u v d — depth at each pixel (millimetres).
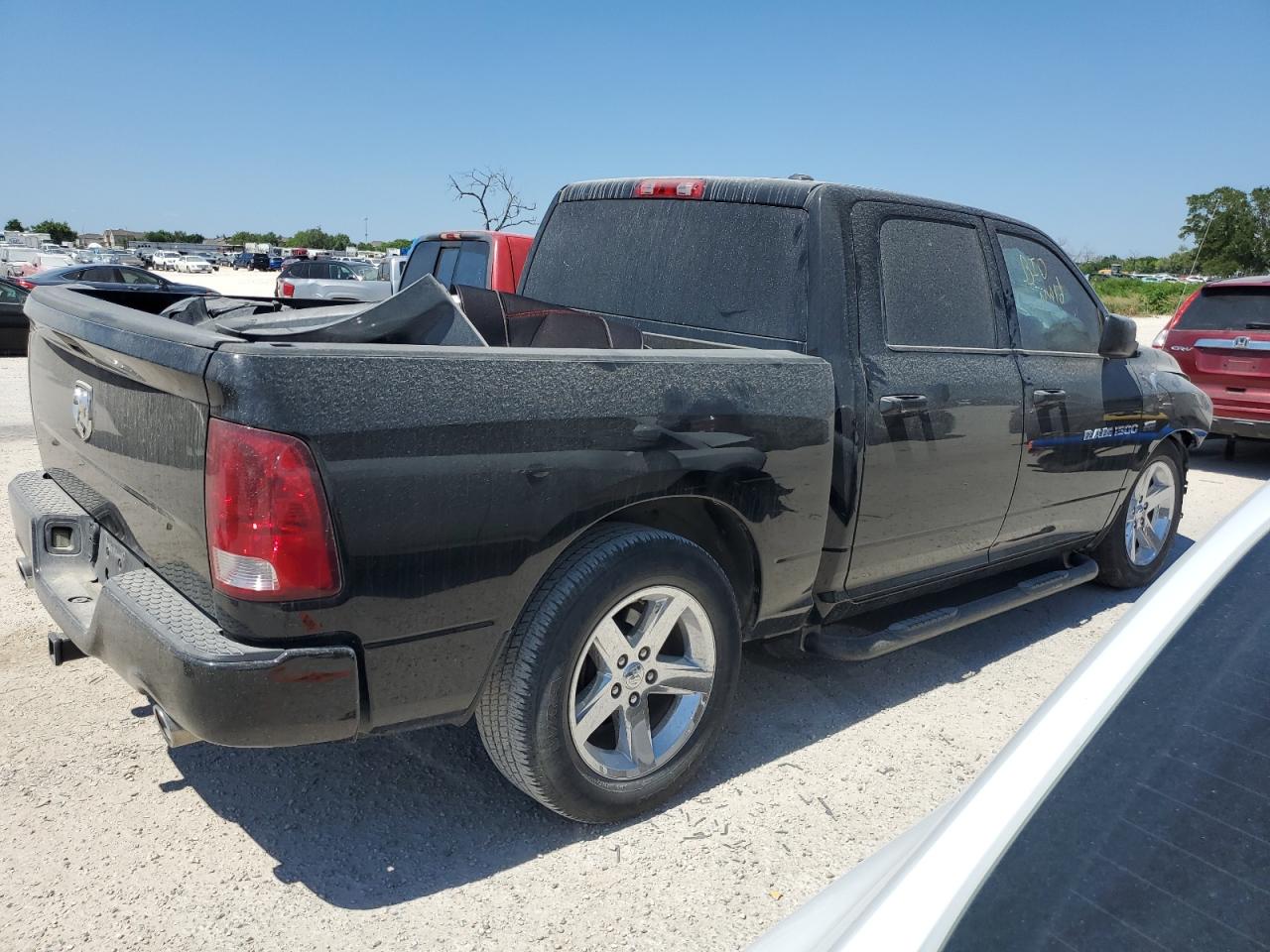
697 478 2879
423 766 3254
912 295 3666
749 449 2986
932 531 3779
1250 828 1239
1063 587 4645
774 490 3096
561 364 2570
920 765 3402
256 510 2162
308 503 2180
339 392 2211
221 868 2682
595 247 4273
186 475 2334
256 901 2551
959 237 3939
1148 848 1221
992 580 5246
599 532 2805
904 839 1567
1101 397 4504
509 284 8195
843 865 2807
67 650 2869
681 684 3014
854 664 4250
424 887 2643
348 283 17547
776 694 3922
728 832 2949
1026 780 1313
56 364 3129
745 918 2564
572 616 2645
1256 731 1357
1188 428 5230
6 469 6984
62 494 3219
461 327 2771
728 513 3053
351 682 2322
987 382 3844
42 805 2912
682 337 3797
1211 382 8953
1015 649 4520
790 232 3521
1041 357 4219
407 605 2365
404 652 2402
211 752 3266
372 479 2254
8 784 3008
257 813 2941
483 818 2975
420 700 2477
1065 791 1296
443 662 2479
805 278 3445
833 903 1433
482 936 2461
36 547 3008
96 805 2932
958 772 3363
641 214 4094
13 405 10148
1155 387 4898
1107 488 4793
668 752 3018
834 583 3514
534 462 2506
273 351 2172
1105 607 5133
